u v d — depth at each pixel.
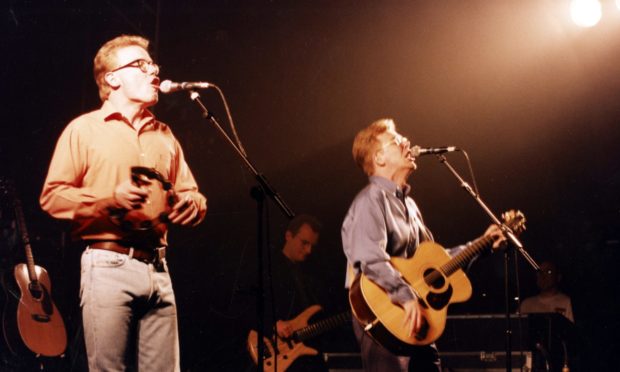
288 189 7.69
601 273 7.45
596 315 7.35
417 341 3.40
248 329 5.21
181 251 6.50
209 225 6.65
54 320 5.11
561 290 7.22
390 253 3.63
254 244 6.70
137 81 3.01
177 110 7.55
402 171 3.79
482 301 7.36
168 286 2.94
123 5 7.21
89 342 2.72
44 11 7.01
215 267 6.37
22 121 6.78
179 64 7.58
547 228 7.64
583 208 7.58
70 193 2.68
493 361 4.71
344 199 7.68
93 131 2.83
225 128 7.61
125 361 2.76
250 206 7.49
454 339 4.75
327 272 7.50
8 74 6.84
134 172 2.77
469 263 3.79
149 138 3.00
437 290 3.60
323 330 4.88
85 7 7.09
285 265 5.40
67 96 6.93
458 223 7.70
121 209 2.71
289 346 4.90
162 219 2.81
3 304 5.45
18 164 6.65
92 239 2.76
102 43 7.11
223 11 7.60
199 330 5.43
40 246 6.14
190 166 7.51
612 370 7.05
